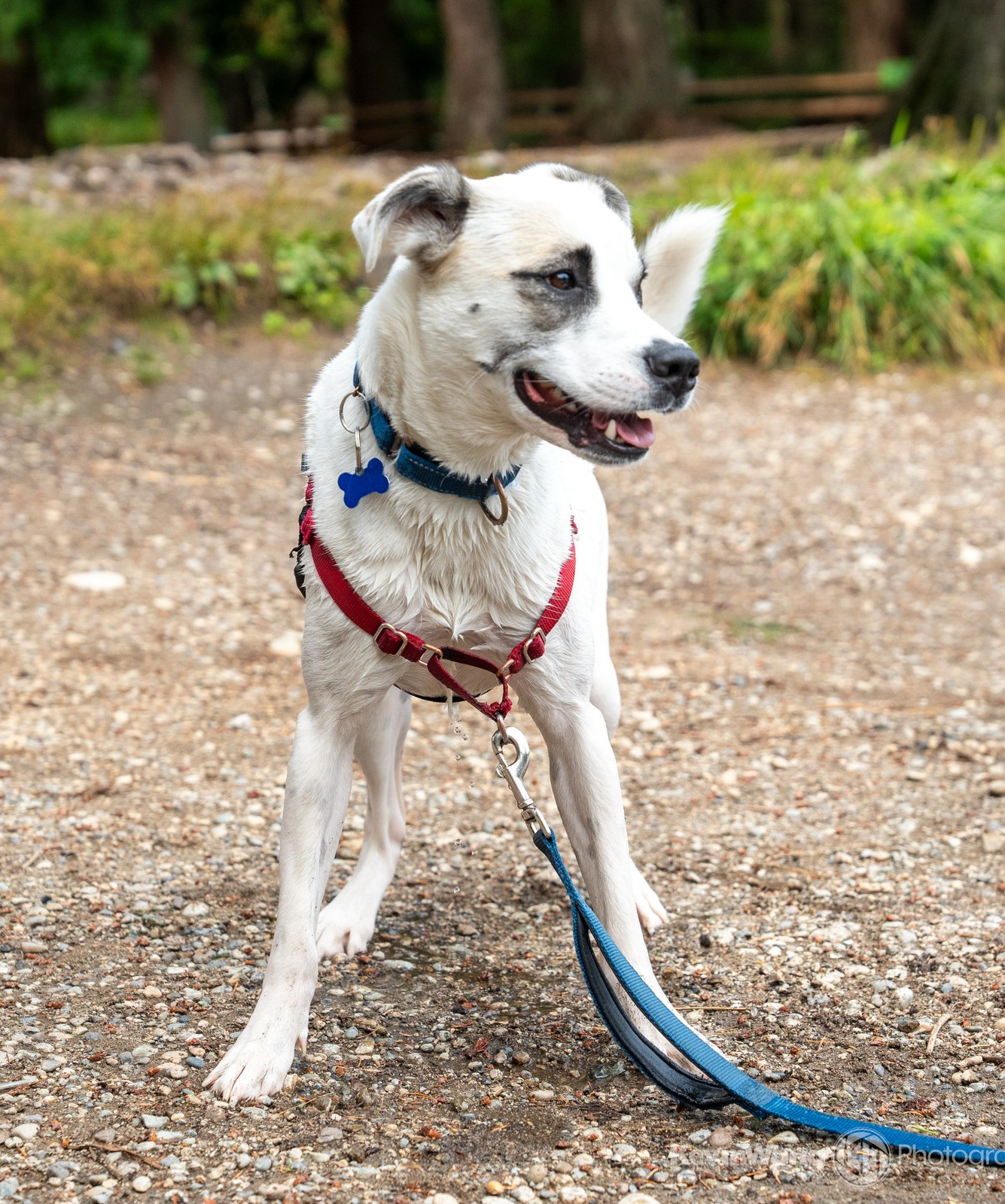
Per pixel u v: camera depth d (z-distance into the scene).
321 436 2.77
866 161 11.80
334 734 2.76
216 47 22.31
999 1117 2.54
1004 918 3.34
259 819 3.93
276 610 5.79
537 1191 2.29
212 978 3.04
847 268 9.48
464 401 2.56
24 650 5.16
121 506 6.82
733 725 4.73
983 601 6.04
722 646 5.55
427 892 3.57
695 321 9.62
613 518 7.15
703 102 21.05
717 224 3.21
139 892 3.46
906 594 6.16
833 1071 2.71
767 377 9.29
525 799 2.77
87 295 8.99
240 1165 2.35
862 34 20.02
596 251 2.55
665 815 4.04
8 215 9.70
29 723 4.53
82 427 7.79
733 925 3.37
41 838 3.73
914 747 4.50
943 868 3.64
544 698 2.80
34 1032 2.76
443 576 2.67
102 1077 2.61
